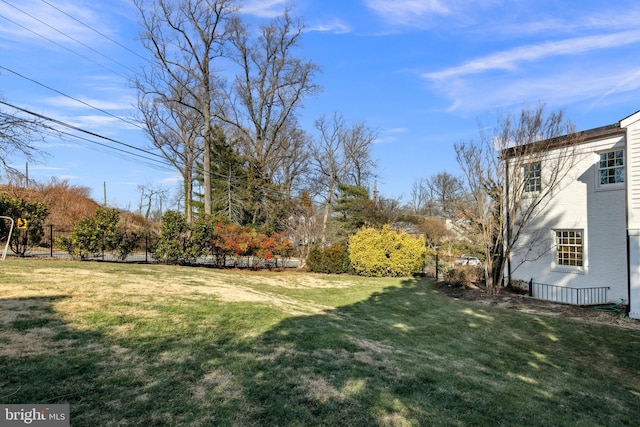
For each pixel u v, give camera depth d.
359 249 17.53
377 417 3.59
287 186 33.12
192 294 8.02
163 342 4.78
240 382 3.95
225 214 26.42
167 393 3.50
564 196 12.37
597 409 4.64
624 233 10.81
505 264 14.09
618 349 7.16
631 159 9.46
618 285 10.89
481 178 12.70
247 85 29.53
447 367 5.47
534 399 4.66
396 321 8.59
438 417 3.78
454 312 9.97
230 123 28.59
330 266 17.58
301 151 35.19
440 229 25.72
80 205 26.22
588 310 10.28
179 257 15.12
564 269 12.30
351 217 27.61
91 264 11.30
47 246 16.59
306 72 29.30
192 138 29.88
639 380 5.84
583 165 11.87
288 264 20.20
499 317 9.48
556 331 8.25
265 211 27.59
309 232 20.31
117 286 7.74
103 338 4.61
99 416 2.98
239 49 27.94
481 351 6.67
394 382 4.54
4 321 4.68
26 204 13.35
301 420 3.35
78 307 5.73
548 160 12.21
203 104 23.92
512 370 5.77
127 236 14.45
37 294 6.17
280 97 30.16
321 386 4.11
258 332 5.76
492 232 13.04
